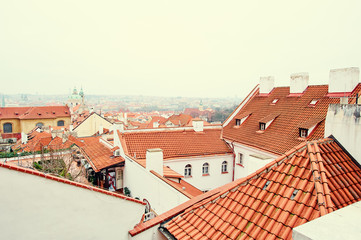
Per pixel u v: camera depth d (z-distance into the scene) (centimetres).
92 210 691
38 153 3625
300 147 812
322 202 592
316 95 2130
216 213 738
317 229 421
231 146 2416
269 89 2669
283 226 588
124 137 2189
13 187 565
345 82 1888
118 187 2133
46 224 620
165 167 1931
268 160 1040
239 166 2316
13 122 7744
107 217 725
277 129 2125
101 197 704
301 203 620
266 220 627
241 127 2522
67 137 4169
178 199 1254
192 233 698
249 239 596
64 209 642
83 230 683
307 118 1981
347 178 744
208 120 14275
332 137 907
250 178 792
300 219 586
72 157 3069
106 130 6081
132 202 782
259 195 716
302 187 661
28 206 589
